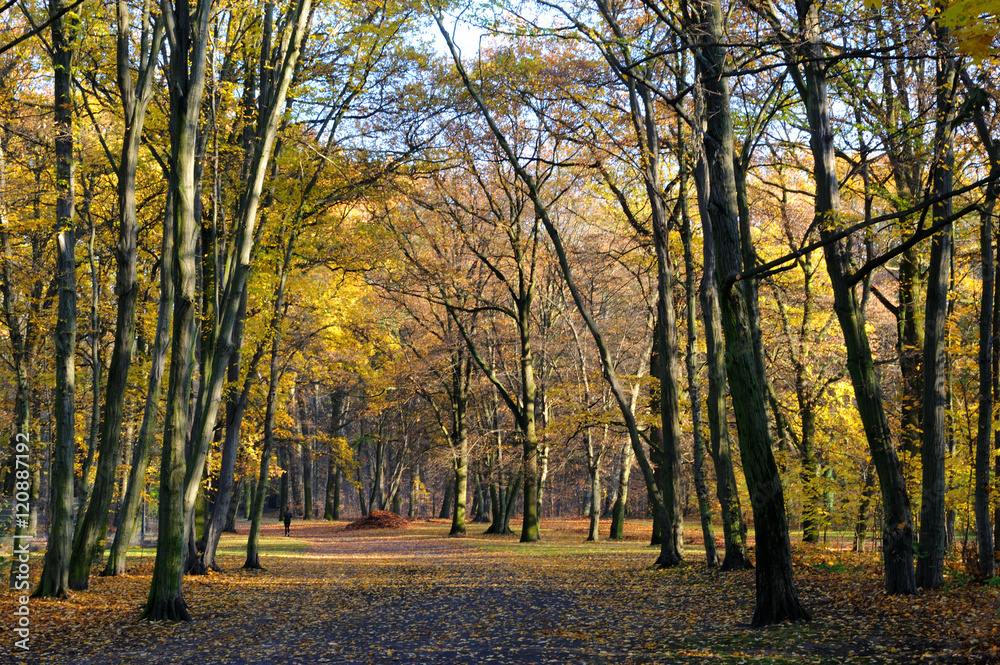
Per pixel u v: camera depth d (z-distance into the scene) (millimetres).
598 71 16672
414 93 18188
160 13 13586
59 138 13820
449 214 24156
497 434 35156
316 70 17109
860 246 13844
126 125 14016
